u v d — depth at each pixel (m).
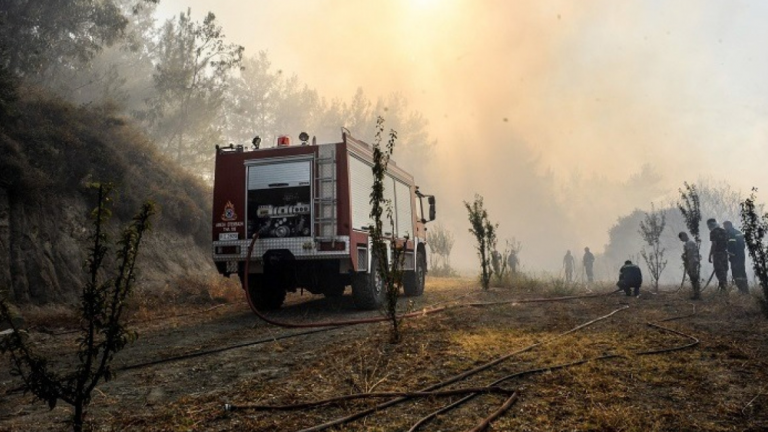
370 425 3.48
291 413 3.79
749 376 4.40
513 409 3.67
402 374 4.71
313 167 9.17
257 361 5.68
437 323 7.47
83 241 13.12
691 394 3.93
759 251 8.28
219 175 9.59
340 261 9.10
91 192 13.84
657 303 10.04
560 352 5.31
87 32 22.31
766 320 7.41
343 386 4.42
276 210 9.22
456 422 3.48
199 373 5.27
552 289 12.70
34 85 16.22
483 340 6.03
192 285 14.03
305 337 7.10
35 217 12.11
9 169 11.59
